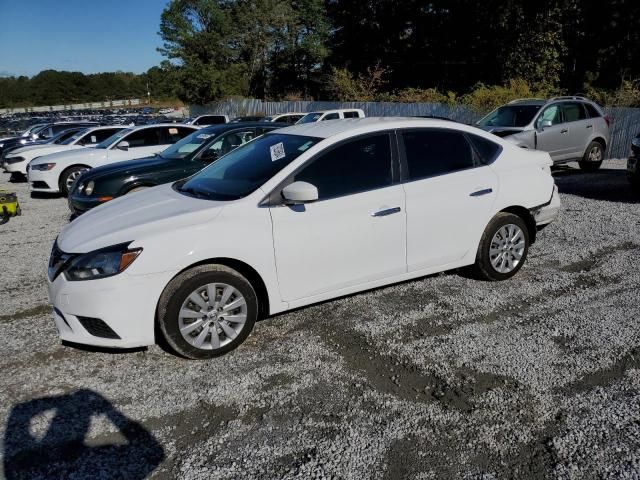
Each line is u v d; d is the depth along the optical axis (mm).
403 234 4492
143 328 3662
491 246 5098
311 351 3975
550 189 5414
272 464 2775
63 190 11578
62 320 3793
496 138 5207
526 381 3484
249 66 45500
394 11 32250
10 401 3420
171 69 45781
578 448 2830
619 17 25594
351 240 4258
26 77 101938
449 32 28844
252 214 3910
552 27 24984
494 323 4348
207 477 2691
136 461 2826
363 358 3854
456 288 5113
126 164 8195
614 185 10273
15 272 6219
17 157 15070
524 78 25422
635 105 17875
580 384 3434
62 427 3131
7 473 2752
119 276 3555
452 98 20703
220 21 44281
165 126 12086
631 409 3154
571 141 11695
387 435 2984
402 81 33250
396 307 4715
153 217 3906
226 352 3951
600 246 6273
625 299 4730
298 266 4090
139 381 3627
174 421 3170
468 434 2975
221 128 8930
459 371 3631
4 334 4438
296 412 3225
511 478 2637
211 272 3789
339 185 4246
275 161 4281
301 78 46031
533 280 5277
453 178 4746
